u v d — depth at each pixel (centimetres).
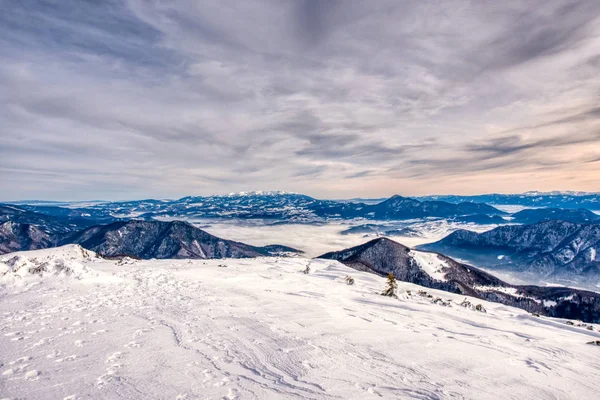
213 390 673
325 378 752
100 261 2897
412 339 1120
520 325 1678
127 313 1265
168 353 873
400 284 3444
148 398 631
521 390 764
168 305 1413
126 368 768
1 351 849
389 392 700
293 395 663
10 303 1341
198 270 2623
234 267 3103
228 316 1272
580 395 763
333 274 3422
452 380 787
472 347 1088
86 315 1216
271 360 850
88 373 735
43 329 1039
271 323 1200
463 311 1975
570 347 1222
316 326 1198
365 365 850
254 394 661
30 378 702
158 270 2381
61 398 624
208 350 906
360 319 1378
